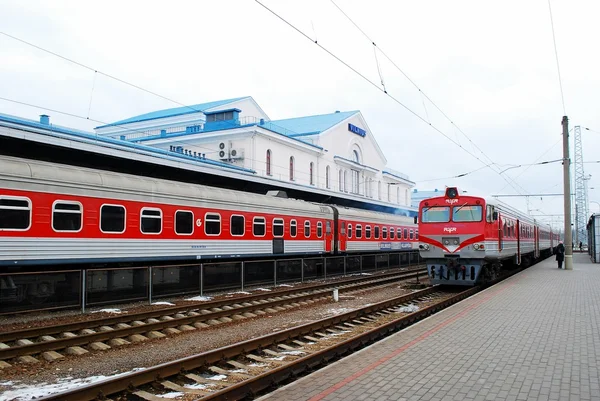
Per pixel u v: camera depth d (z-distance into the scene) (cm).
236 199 1928
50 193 1278
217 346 966
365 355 785
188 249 1688
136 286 1431
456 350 817
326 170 4222
